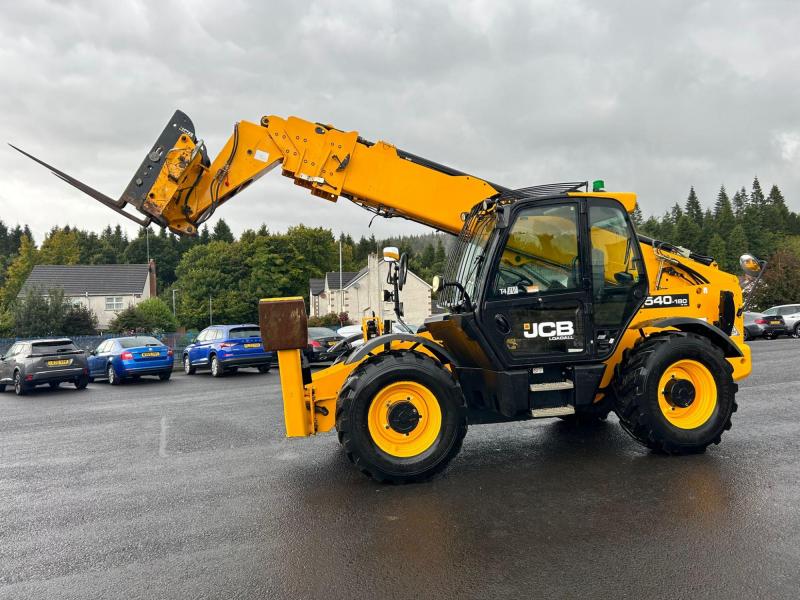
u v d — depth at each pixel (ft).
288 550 11.85
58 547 12.67
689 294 20.30
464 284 18.86
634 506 13.57
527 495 14.74
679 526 12.24
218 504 15.20
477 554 11.26
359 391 16.10
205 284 226.58
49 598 10.23
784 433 20.65
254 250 233.14
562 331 17.66
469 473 17.03
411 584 10.12
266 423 27.71
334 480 17.02
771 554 10.76
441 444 16.39
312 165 21.36
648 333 18.88
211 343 60.49
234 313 221.46
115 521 14.25
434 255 347.15
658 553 10.96
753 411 24.94
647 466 16.90
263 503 15.10
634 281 18.26
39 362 51.85
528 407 17.52
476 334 17.26
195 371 65.98
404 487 15.99
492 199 19.27
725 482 15.10
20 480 18.89
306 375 19.80
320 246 256.32
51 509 15.53
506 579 10.16
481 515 13.44
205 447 22.70
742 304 21.43
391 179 21.58
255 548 12.05
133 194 20.67
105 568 11.42
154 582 10.67
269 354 59.57
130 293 208.74
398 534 12.48
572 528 12.39
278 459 20.07
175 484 17.43
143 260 370.32
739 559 10.59
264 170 21.47
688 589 9.58
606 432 21.89
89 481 18.37
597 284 18.03
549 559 10.90
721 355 17.90
